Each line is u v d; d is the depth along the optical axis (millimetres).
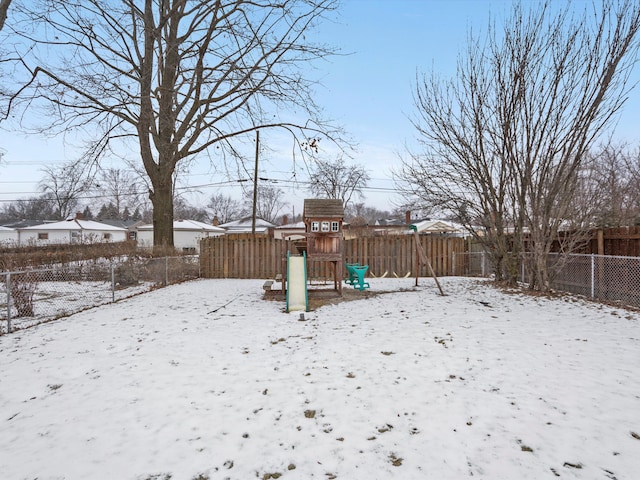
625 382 3873
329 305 9203
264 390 3875
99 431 3072
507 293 10180
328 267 15797
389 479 2420
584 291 9648
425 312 7855
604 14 8695
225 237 16547
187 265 16047
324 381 4098
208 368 4562
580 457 2607
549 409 3316
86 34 11461
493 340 5555
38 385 4062
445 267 16281
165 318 7574
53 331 6504
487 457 2635
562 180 9781
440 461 2602
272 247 16359
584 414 3213
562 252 9875
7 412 3434
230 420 3240
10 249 20094
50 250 20422
